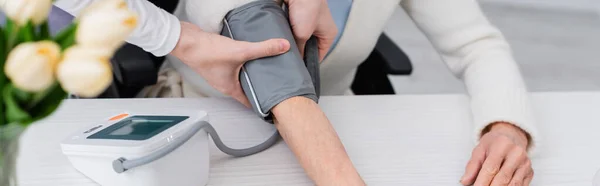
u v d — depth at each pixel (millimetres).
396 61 1064
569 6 3705
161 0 953
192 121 591
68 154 586
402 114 807
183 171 574
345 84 1074
